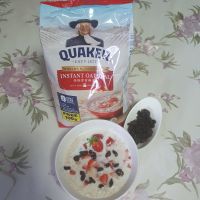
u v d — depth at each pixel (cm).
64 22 35
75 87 38
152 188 36
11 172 38
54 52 36
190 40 51
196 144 40
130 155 38
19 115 43
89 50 36
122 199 36
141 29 52
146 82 46
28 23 53
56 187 37
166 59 49
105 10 35
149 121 40
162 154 39
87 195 35
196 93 45
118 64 37
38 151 40
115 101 39
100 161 38
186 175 37
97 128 40
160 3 55
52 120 43
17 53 50
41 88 46
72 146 39
